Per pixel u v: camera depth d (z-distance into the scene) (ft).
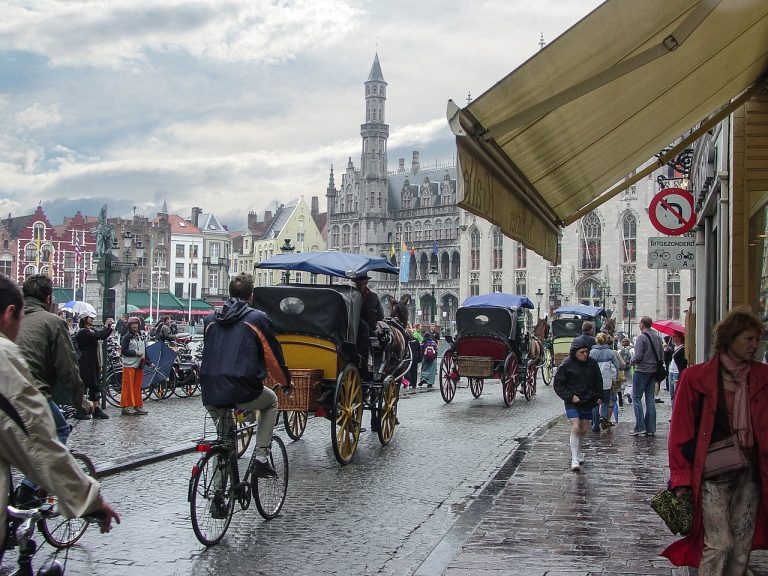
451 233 345.10
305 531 28.58
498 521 29.30
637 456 44.73
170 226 422.00
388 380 48.55
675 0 16.22
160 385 75.46
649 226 258.57
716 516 17.78
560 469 40.34
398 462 42.80
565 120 20.16
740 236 35.94
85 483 12.82
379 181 372.38
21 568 15.07
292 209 434.30
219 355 26.66
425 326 109.40
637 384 53.42
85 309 88.12
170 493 34.53
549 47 16.08
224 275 451.94
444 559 24.30
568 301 271.90
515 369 76.43
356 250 378.32
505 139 18.45
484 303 81.51
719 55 22.06
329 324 41.60
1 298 13.30
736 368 17.99
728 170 41.29
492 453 46.01
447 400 78.18
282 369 27.66
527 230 22.98
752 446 17.83
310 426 57.31
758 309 33.30
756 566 22.95
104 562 24.62
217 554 25.61
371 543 27.17
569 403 40.65
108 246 122.62
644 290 258.37
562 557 24.52
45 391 24.14
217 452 26.37
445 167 365.40
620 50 17.67
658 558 24.47
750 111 34.53
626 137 25.32
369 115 375.86
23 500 21.40
